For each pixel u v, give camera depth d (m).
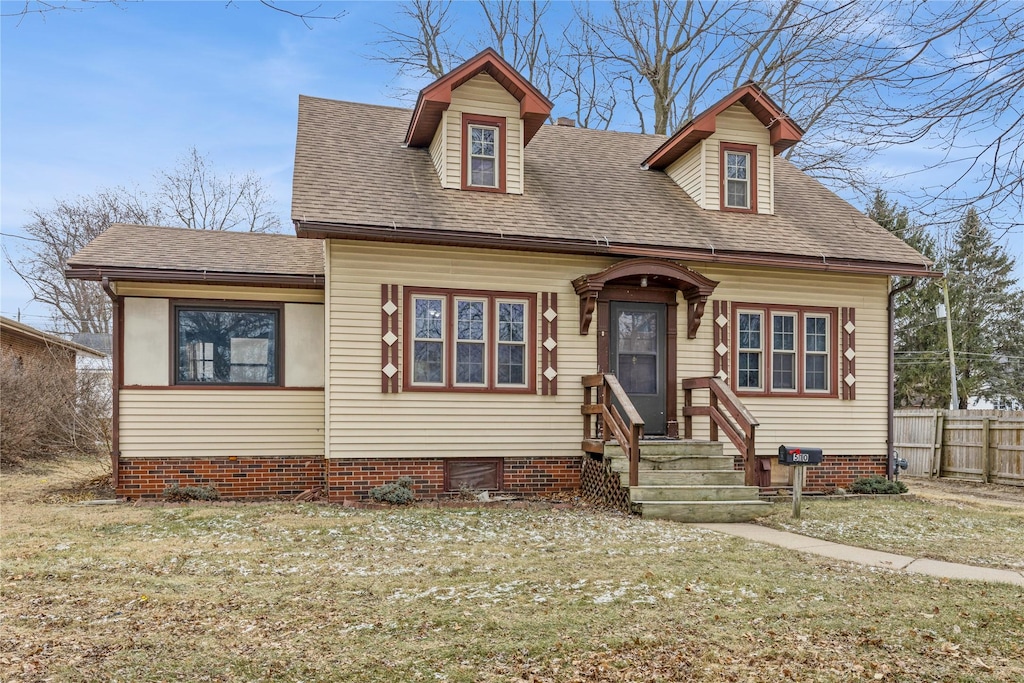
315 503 11.30
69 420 17.69
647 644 4.98
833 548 8.45
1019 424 16.75
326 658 4.73
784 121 13.95
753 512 10.51
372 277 11.70
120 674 4.48
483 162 13.23
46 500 11.59
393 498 11.12
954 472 18.58
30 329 21.09
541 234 11.98
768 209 14.35
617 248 12.19
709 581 6.64
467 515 10.21
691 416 12.82
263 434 12.34
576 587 6.39
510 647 4.91
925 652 4.93
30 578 6.68
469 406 12.07
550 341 12.41
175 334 12.14
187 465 12.05
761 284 13.41
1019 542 9.09
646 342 13.02
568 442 12.48
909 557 8.07
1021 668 4.68
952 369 29.33
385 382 11.68
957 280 20.89
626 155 16.27
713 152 14.18
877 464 13.85
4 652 4.84
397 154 14.02
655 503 10.30
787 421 13.38
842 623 5.47
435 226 11.53
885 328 14.01
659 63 23.33
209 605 5.89
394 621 5.45
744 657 4.79
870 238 14.22
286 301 12.54
